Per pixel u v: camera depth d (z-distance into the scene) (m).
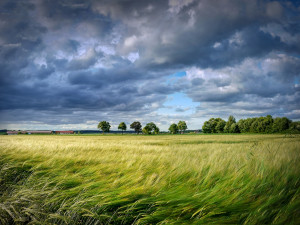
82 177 4.20
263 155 4.25
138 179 3.60
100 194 2.94
